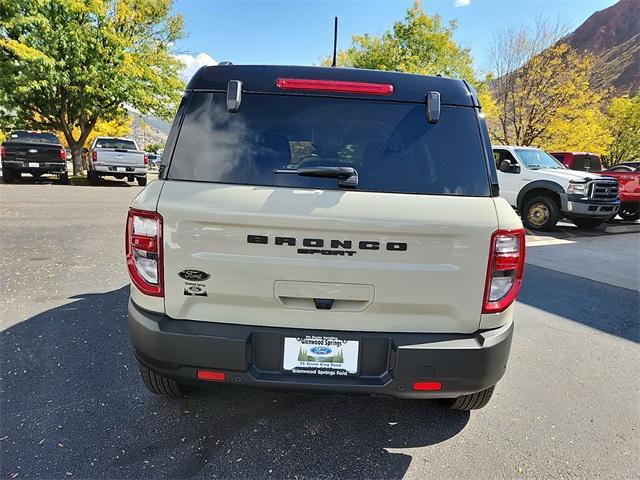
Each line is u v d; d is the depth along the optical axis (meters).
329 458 2.13
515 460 2.17
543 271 6.16
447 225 1.84
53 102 18.64
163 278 1.91
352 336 1.91
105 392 2.61
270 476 2.00
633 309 4.61
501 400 2.73
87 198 11.97
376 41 22.05
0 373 2.78
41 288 4.44
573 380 3.03
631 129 28.22
